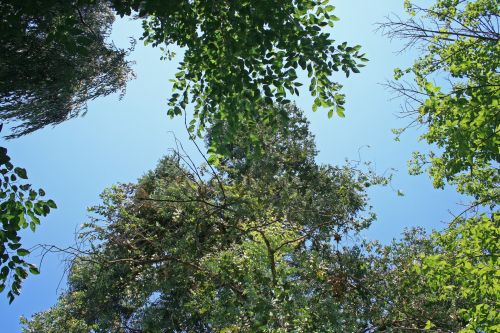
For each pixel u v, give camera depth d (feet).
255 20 19.56
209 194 36.83
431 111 24.64
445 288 25.75
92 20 31.99
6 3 16.93
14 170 18.20
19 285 18.62
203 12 20.44
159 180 39.22
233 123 22.57
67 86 29.40
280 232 29.73
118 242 35.37
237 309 25.27
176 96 23.53
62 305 38.37
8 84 26.23
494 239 24.57
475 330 24.36
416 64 33.83
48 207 19.30
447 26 27.50
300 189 46.37
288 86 20.93
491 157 27.78
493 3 34.47
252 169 41.24
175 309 35.55
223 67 21.45
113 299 37.60
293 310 23.93
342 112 21.84
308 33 19.83
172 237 34.78
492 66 29.27
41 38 25.54
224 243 33.53
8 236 18.26
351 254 39.09
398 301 34.50
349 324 26.91
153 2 18.39
